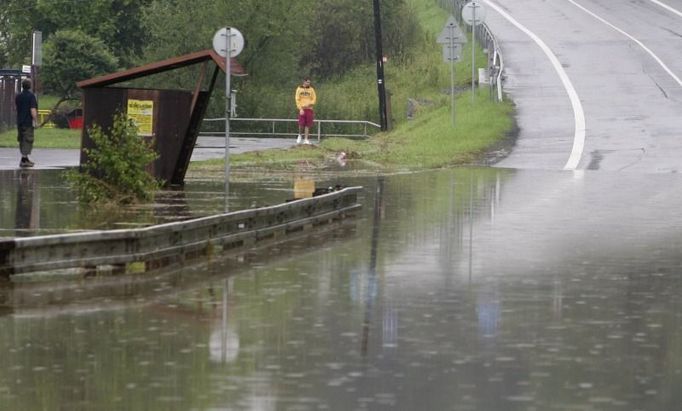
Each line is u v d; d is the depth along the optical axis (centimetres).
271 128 11694
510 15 14562
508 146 7669
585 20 14000
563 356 2086
